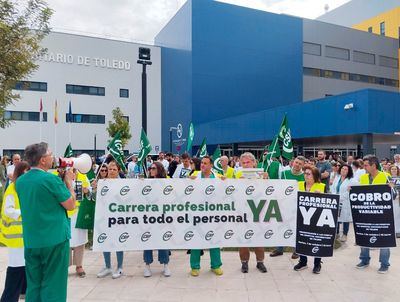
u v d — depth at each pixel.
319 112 23.42
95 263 7.04
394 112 20.73
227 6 40.22
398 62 54.22
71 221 6.07
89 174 8.04
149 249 6.20
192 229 6.32
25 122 37.12
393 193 6.62
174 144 41.22
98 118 40.78
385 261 6.45
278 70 43.19
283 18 43.91
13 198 4.70
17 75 11.36
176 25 41.53
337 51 48.56
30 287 4.08
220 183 6.41
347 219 8.73
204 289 5.69
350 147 40.31
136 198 6.21
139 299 5.29
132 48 42.66
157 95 43.94
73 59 39.66
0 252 7.82
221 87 39.56
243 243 6.43
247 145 35.28
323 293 5.52
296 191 6.59
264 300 5.26
